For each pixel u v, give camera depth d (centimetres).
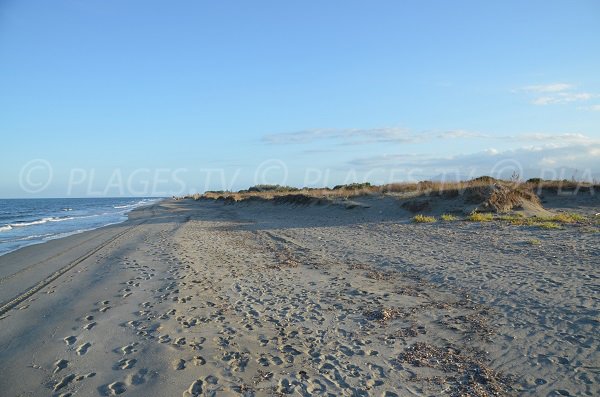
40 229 3042
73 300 912
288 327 701
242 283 1000
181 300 863
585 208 2053
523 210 1956
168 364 563
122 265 1278
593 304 695
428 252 1256
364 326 693
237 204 4597
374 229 1839
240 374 535
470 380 503
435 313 735
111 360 587
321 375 530
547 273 910
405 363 555
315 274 1070
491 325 663
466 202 2067
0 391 514
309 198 3158
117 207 7744
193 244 1695
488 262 1062
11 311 855
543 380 491
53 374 554
